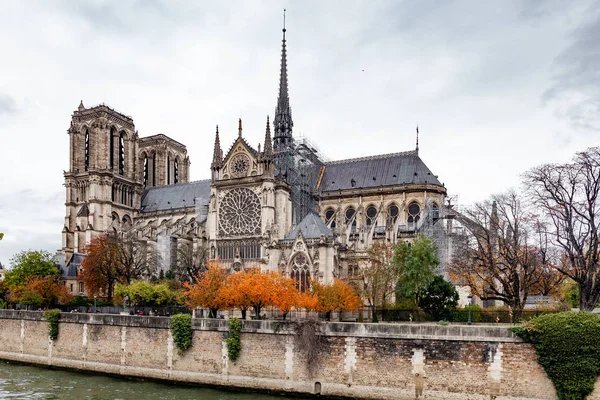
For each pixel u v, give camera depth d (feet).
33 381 198.18
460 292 294.25
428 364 155.63
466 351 152.15
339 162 458.50
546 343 142.82
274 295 203.51
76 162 506.89
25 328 240.12
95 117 496.64
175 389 182.80
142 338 202.69
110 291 341.21
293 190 401.49
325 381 167.53
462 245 280.72
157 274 387.75
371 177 429.38
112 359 209.15
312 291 232.73
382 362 161.07
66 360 222.69
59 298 331.16
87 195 492.13
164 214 484.74
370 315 250.78
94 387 187.01
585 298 185.37
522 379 145.79
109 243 350.43
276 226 322.75
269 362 176.86
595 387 137.80
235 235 374.02
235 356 181.57
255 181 369.30
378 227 392.47
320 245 281.95
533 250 224.74
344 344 166.81
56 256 438.40
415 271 246.68
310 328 171.12
